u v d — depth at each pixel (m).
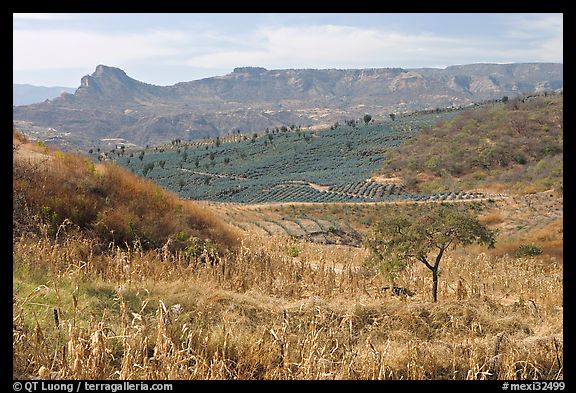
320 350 6.56
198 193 70.62
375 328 8.59
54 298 7.55
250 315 8.50
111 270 10.48
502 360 7.13
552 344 7.55
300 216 43.91
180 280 10.30
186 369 5.66
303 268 14.50
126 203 16.73
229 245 17.55
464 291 12.42
